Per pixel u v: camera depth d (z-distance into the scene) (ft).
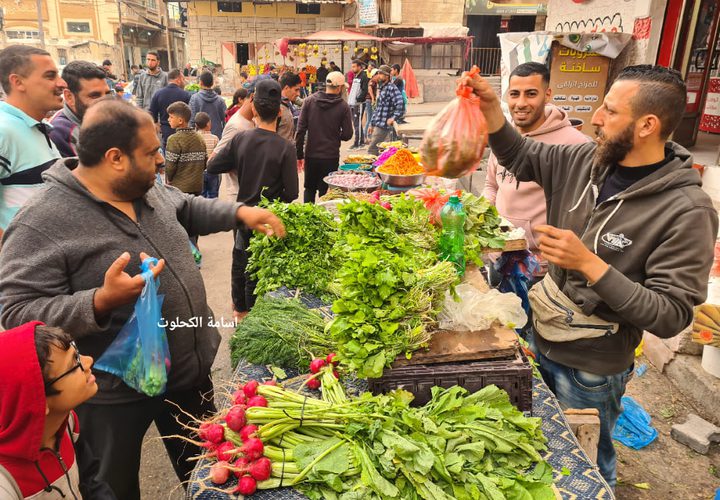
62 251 6.42
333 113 22.27
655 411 12.75
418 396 6.50
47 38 124.67
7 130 10.60
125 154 6.47
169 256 7.34
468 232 9.80
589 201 7.40
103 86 12.96
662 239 6.48
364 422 5.84
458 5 74.23
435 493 5.12
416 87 62.28
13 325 6.25
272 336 7.95
